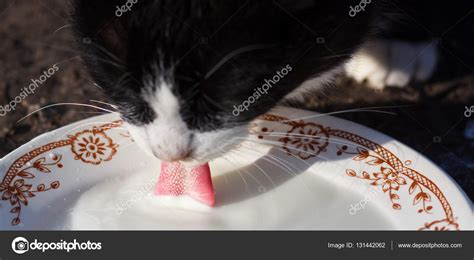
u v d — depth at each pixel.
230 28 0.32
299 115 0.40
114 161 0.39
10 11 0.58
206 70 0.32
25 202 0.36
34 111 0.49
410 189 0.36
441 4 0.50
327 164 0.38
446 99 0.49
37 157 0.38
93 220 0.36
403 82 0.50
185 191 0.37
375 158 0.38
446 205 0.35
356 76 0.50
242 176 0.38
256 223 0.36
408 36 0.49
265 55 0.34
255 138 0.39
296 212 0.36
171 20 0.32
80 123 0.39
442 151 0.45
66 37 0.55
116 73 0.33
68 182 0.38
